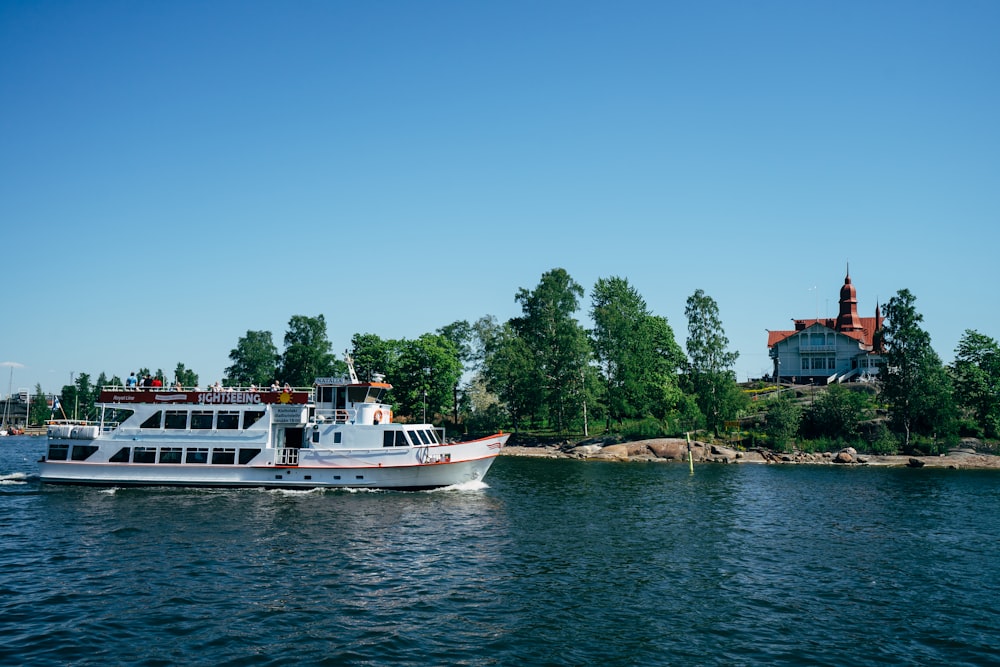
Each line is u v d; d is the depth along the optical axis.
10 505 43.59
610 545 35.81
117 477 50.41
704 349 104.44
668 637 22.86
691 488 59.78
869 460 87.69
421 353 110.44
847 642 22.64
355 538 35.94
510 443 108.12
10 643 21.50
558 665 20.56
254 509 42.84
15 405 199.88
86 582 27.75
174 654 20.84
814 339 130.25
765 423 99.69
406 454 50.03
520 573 30.17
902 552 35.00
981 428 95.75
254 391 51.81
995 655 21.75
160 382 53.25
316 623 23.61
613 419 114.31
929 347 94.25
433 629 23.28
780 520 43.69
